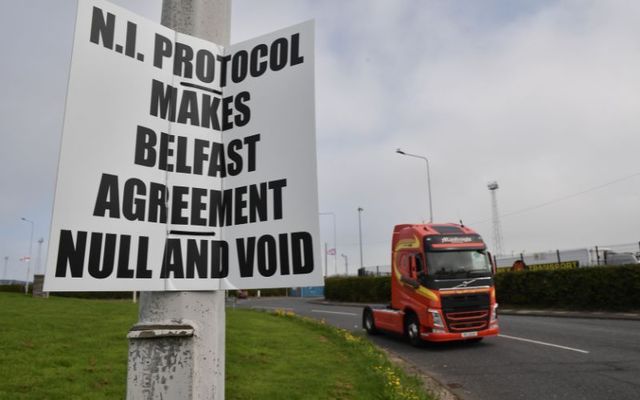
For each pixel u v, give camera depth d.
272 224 2.28
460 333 11.95
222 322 2.24
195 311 2.13
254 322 14.02
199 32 2.39
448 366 9.86
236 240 2.30
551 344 11.82
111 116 2.07
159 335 1.87
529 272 23.77
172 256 2.16
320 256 2.19
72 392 5.42
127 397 1.85
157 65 2.24
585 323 16.09
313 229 2.21
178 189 2.23
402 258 13.48
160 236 2.15
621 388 7.60
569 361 9.75
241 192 2.34
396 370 8.28
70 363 6.65
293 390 6.20
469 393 7.66
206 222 2.28
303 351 9.35
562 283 21.92
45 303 14.91
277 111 2.37
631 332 13.35
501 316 20.11
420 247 12.53
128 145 2.10
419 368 9.74
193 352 1.92
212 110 2.38
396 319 13.64
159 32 2.27
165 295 2.11
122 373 6.31
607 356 10.09
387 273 39.47
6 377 5.81
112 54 2.10
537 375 8.67
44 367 6.39
